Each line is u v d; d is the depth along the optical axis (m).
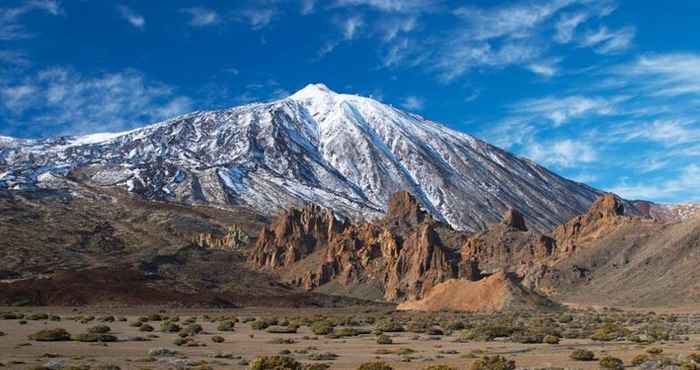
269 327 95.19
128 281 198.12
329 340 71.81
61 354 50.22
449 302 160.38
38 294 172.38
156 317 111.94
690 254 172.50
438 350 58.75
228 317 126.62
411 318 125.00
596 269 196.00
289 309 180.50
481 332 75.12
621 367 44.44
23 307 161.25
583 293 180.62
